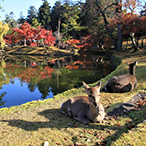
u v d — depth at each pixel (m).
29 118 5.85
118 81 8.21
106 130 4.73
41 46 53.91
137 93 7.68
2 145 4.23
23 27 50.31
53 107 6.92
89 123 5.24
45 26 72.31
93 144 4.11
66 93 8.98
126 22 27.55
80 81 15.04
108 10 35.34
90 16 39.56
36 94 11.48
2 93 11.88
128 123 4.99
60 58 37.44
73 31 53.09
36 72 20.44
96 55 41.22
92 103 4.62
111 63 27.62
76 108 5.63
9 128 5.12
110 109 6.18
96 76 17.16
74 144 4.17
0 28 35.31
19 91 12.30
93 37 44.00
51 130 4.92
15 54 46.25
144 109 5.73
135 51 27.91
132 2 26.05
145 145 3.47
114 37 38.50
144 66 13.41
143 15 26.94
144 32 32.25
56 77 17.23
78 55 42.19
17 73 19.88
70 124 5.22
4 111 6.60
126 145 3.56
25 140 4.43
